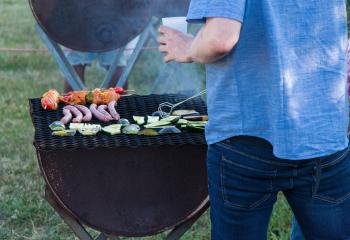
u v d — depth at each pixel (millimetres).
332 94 1846
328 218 1952
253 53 1794
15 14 10750
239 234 1969
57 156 2219
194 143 2283
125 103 2746
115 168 2281
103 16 4062
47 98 2607
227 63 1814
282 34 1779
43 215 3641
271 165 1840
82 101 2697
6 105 5715
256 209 1928
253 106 1815
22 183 4059
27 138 4879
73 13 4016
